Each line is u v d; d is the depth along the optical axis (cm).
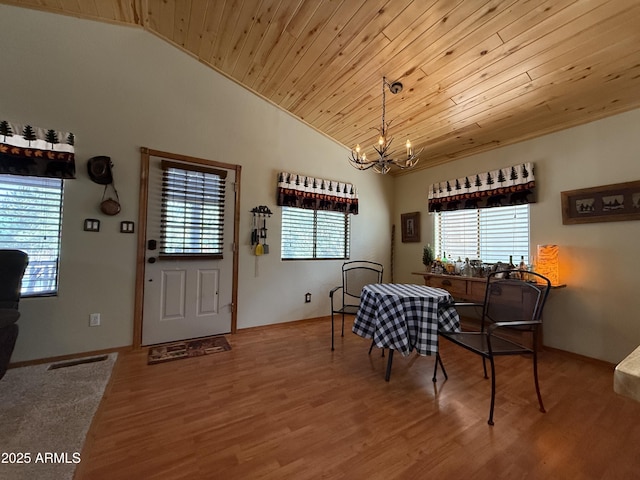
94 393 190
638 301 232
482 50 209
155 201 279
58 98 242
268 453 139
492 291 297
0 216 226
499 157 329
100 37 260
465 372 232
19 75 231
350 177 416
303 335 320
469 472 128
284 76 295
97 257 254
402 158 401
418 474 127
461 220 370
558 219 279
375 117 323
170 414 169
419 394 196
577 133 269
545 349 280
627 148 240
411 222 434
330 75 275
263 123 342
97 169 250
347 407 179
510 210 318
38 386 197
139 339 270
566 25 179
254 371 228
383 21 205
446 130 315
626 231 239
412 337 204
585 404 185
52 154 235
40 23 239
